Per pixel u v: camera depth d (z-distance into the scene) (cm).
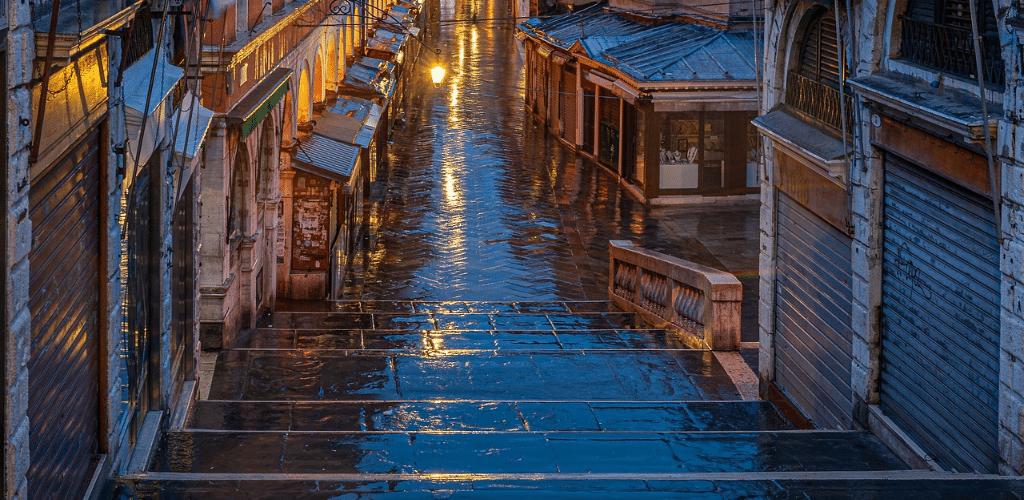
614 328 2320
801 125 1536
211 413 1461
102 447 1055
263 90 2034
